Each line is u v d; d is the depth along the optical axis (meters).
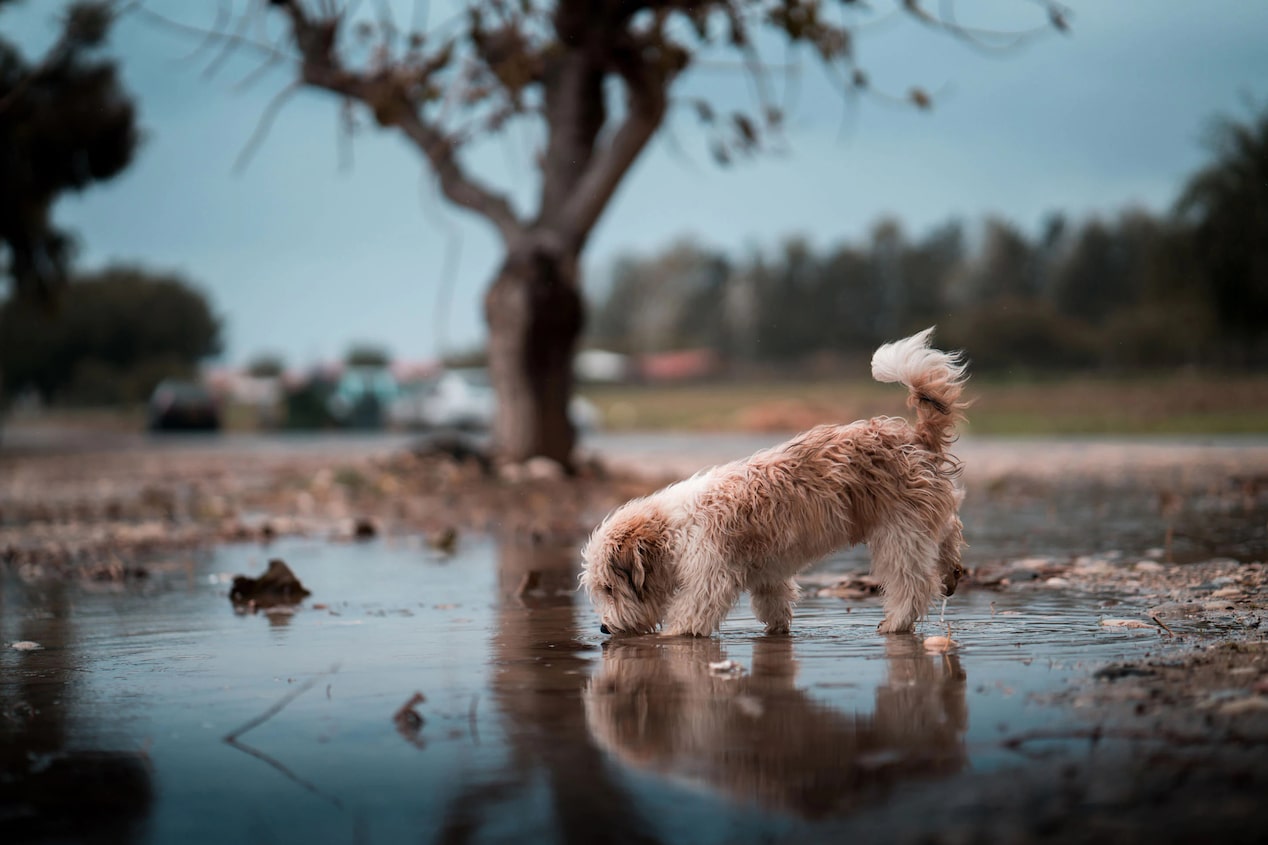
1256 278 38.72
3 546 11.43
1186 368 53.94
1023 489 16.31
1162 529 10.79
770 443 32.72
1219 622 5.83
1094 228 92.75
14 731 4.30
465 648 5.88
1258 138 39.00
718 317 111.31
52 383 94.44
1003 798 3.21
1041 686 4.48
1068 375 58.78
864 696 4.45
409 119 18.91
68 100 25.56
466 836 3.12
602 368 97.88
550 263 18.62
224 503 16.34
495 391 19.50
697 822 3.15
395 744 4.00
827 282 104.44
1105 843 2.88
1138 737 3.69
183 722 4.39
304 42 18.27
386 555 10.57
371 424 51.94
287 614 7.23
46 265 29.00
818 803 3.25
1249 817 2.99
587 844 3.04
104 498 17.67
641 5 17.06
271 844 3.12
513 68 16.31
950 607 6.74
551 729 4.14
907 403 6.11
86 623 6.97
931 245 103.88
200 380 85.31
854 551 10.02
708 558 5.97
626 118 17.98
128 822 3.30
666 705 4.45
